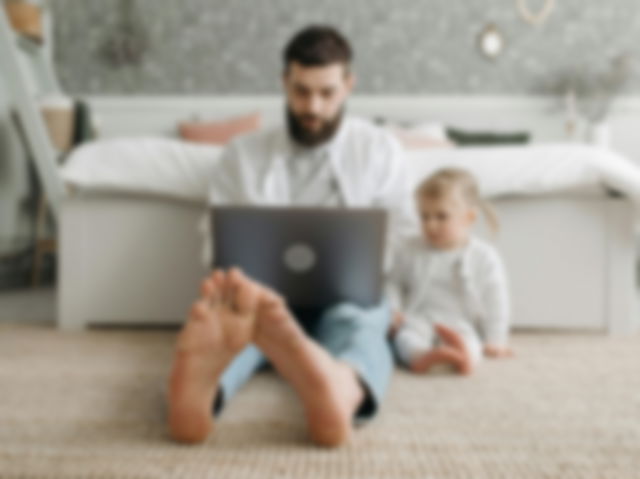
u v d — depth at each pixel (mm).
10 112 2895
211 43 3523
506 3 3482
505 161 1628
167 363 1319
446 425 911
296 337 782
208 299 787
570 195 1629
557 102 3500
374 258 1152
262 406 999
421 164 1649
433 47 3516
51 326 1787
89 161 1670
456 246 1441
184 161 1675
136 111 3541
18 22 2793
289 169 1458
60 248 1712
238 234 1143
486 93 3535
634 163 3484
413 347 1265
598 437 861
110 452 794
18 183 2988
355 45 3518
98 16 3504
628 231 1613
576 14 3457
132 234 1711
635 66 3447
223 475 720
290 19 3506
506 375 1220
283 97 3535
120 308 1721
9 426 898
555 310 1646
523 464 760
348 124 1510
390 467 748
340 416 790
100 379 1179
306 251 1145
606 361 1339
